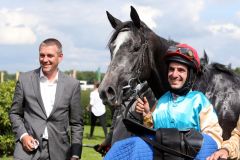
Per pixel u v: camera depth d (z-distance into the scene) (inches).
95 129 733.3
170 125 121.2
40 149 156.9
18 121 160.2
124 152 119.3
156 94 189.6
